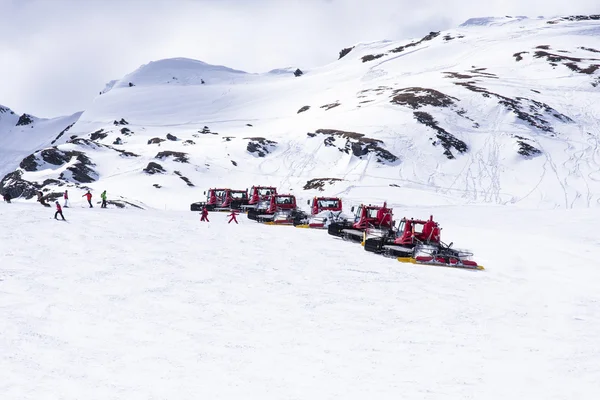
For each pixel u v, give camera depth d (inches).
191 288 674.2
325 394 386.0
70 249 865.5
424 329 549.3
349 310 610.9
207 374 418.0
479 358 468.4
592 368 446.6
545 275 822.5
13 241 896.3
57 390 378.3
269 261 861.2
